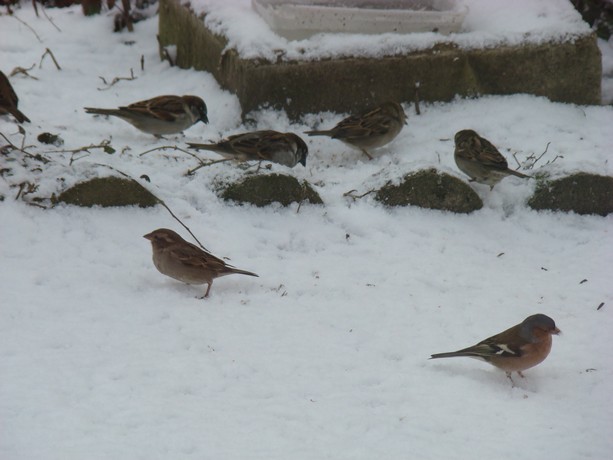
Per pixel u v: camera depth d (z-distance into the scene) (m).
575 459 7.89
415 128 16.02
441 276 11.84
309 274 11.60
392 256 12.29
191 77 17.27
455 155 14.06
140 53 18.88
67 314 9.93
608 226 13.60
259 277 11.38
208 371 9.06
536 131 15.80
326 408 8.55
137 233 12.04
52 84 16.78
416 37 16.33
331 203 13.41
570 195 13.71
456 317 10.74
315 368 9.34
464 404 8.83
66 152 13.57
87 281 10.76
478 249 12.76
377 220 13.05
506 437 8.23
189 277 10.58
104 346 9.34
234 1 17.42
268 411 8.42
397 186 13.27
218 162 13.73
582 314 11.02
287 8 15.78
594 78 16.84
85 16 20.03
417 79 16.28
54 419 7.93
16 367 8.74
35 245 11.34
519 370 9.30
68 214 12.07
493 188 14.00
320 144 15.80
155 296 10.65
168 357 9.26
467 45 16.45
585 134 15.80
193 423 8.08
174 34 18.30
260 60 15.51
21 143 13.59
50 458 7.33
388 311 10.77
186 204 12.79
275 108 15.84
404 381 9.22
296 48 15.78
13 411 7.99
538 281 11.91
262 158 14.18
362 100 16.17
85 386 8.55
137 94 16.80
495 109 16.38
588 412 8.81
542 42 16.56
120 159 13.66
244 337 9.84
